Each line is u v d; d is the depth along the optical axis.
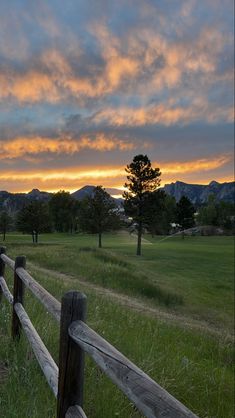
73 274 24.22
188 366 6.77
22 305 5.88
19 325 5.91
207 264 39.34
